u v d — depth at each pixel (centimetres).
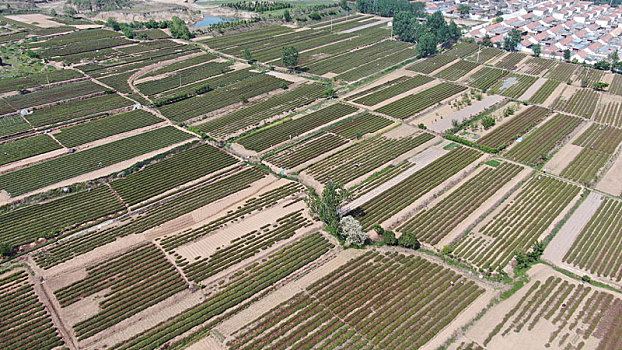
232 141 16312
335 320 8856
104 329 8856
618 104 18800
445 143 15900
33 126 17150
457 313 8938
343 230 10856
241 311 9206
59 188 13438
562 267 10200
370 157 15050
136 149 15700
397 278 9912
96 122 17738
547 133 16338
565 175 13812
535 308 9050
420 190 13225
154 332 8675
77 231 11781
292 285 9856
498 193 12962
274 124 17488
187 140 16375
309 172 14225
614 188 13162
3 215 12281
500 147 15262
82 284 10019
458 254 10675
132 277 10219
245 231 11744
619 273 9975
